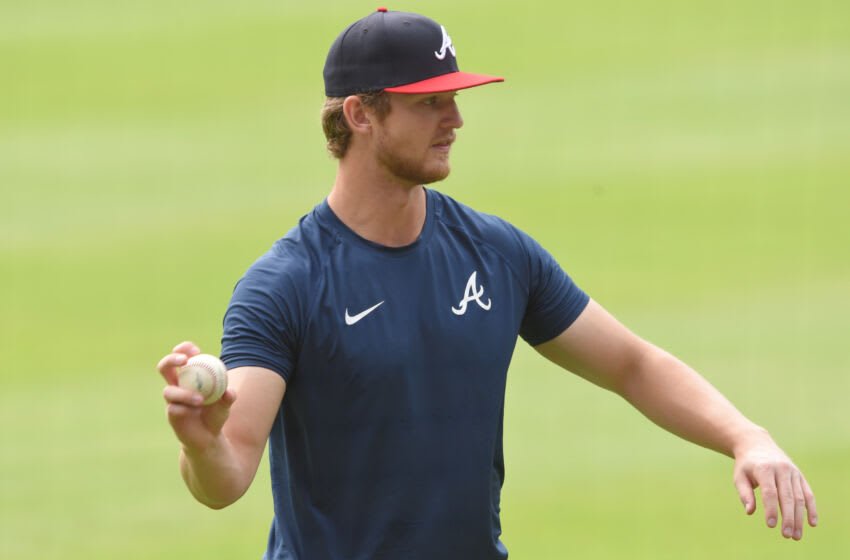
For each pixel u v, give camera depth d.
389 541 14.84
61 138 51.94
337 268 14.73
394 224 14.94
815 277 40.75
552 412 35.06
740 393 34.50
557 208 45.62
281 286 14.52
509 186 47.38
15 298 41.09
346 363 14.54
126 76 56.75
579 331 16.00
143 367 37.28
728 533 29.52
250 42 59.34
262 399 14.12
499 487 15.94
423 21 14.78
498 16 61.78
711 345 36.94
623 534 29.38
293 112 53.41
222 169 49.00
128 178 48.69
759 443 14.73
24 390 36.22
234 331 14.39
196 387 12.59
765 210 45.16
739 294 39.88
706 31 59.53
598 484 31.53
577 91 54.59
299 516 15.02
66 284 41.88
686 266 41.72
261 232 44.34
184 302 40.59
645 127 51.50
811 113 51.91
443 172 14.77
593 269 41.59
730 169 48.00
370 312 14.66
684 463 32.50
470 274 15.23
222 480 13.35
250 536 29.81
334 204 15.08
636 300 39.62
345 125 14.88
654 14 61.47
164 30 61.22
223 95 55.03
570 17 61.41
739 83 54.69
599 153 49.69
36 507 31.06
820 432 32.84
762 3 62.06
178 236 44.44
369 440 14.68
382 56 14.48
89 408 35.44
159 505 31.31
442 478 14.91
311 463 14.87
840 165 48.03
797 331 37.59
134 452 33.53
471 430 15.06
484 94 54.78
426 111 14.56
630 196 46.41
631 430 34.19
